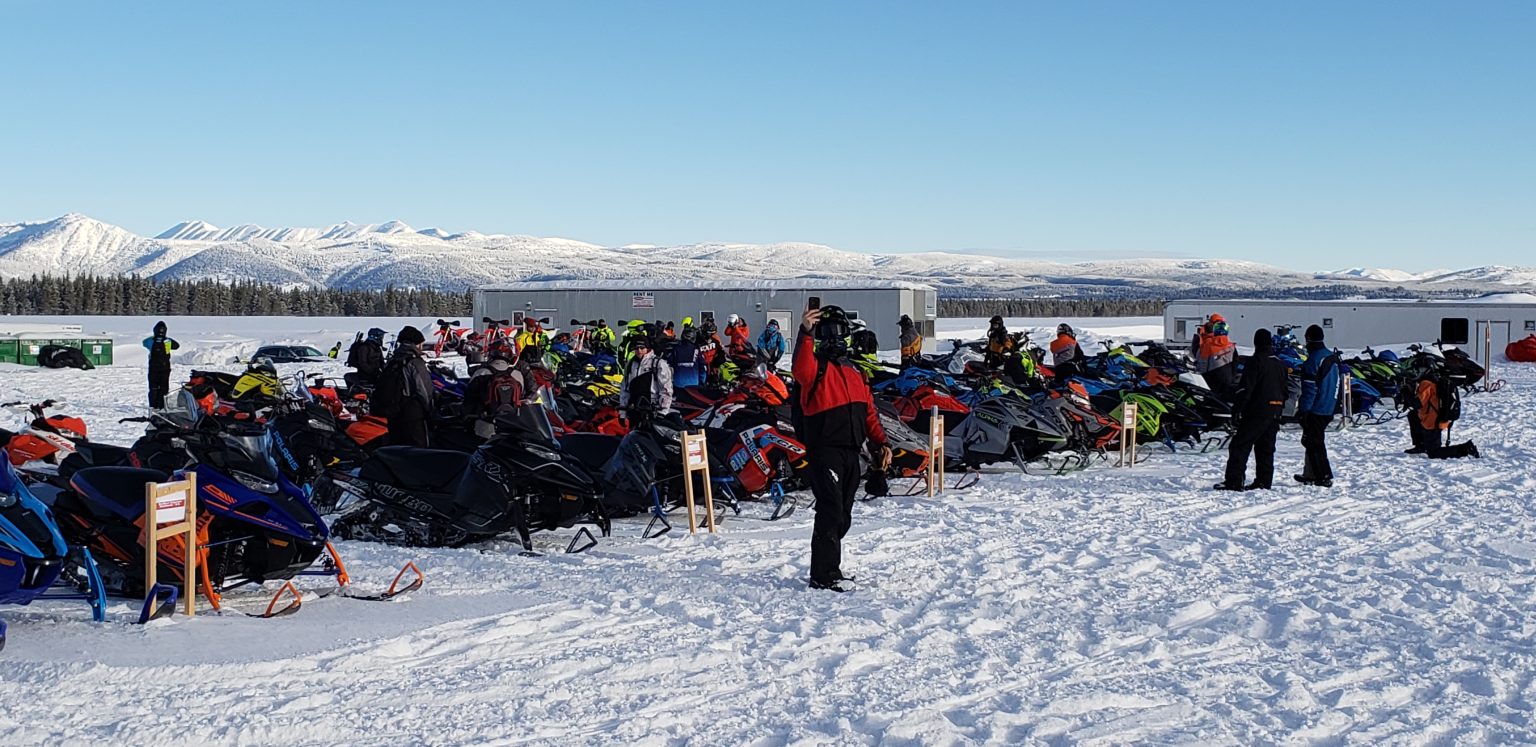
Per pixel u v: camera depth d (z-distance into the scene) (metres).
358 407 11.69
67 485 6.61
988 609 6.74
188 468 6.39
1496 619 6.67
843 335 7.46
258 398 10.45
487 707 4.77
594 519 8.68
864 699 5.03
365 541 8.58
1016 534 9.20
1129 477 12.77
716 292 39.41
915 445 11.03
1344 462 14.11
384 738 4.39
